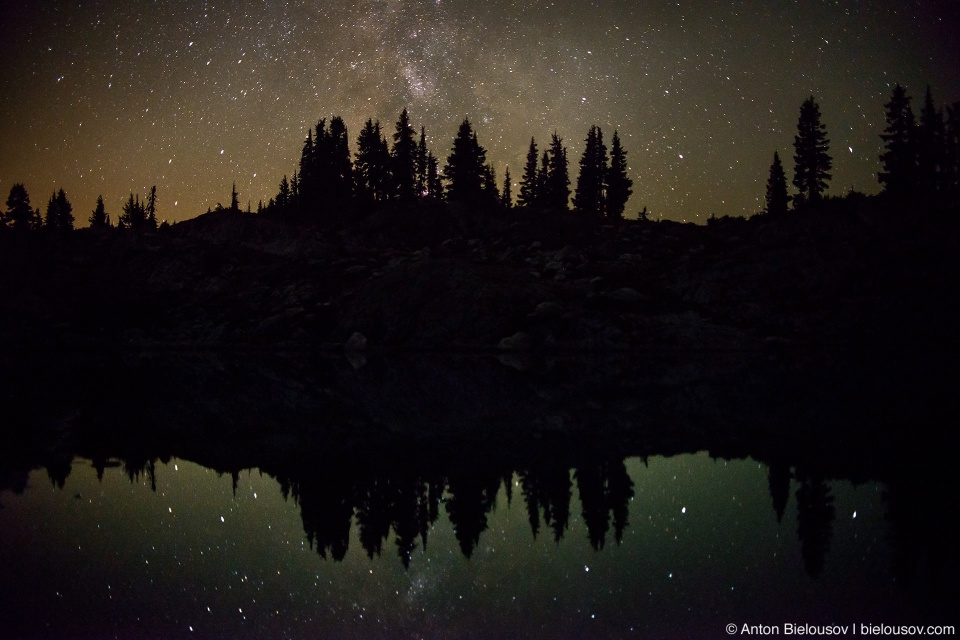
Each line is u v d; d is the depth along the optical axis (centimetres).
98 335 6288
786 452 1463
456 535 980
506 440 1669
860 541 901
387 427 1892
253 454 1555
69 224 10938
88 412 2238
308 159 9688
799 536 929
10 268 6831
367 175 9488
